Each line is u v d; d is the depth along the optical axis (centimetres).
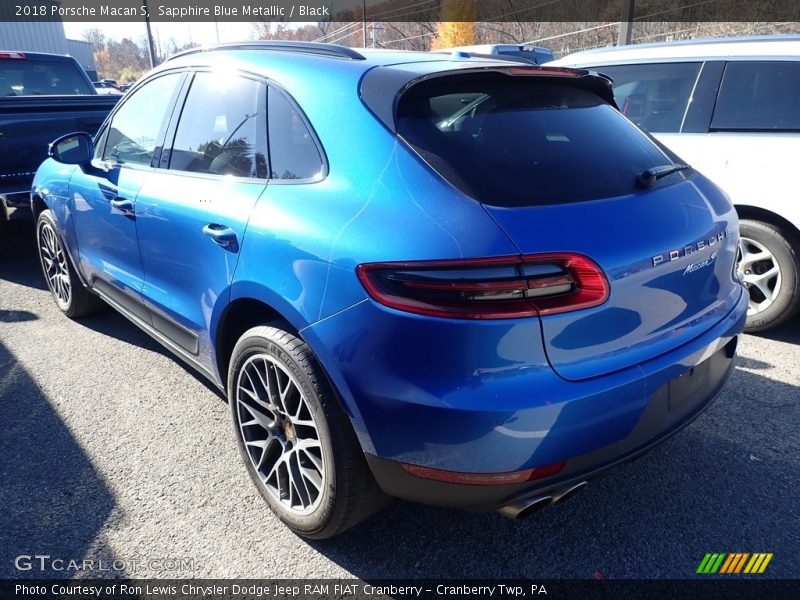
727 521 245
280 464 239
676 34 1898
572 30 2369
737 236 248
